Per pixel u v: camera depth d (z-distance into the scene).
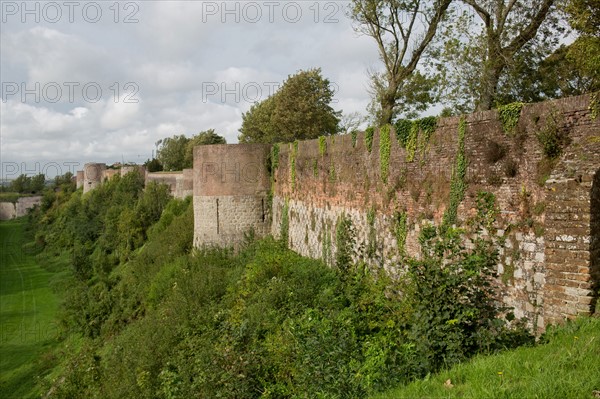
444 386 6.75
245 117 53.91
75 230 59.16
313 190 21.44
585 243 7.84
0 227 95.25
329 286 16.70
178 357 15.96
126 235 46.41
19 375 27.17
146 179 59.25
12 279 51.69
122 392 16.88
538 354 6.93
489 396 5.91
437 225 12.08
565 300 8.09
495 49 20.19
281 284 17.86
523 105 9.73
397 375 8.01
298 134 41.75
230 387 11.41
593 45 14.28
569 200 8.08
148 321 22.50
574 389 5.66
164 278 27.41
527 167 9.55
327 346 9.57
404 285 11.80
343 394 8.23
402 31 24.06
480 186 10.71
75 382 21.83
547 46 20.17
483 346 7.86
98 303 31.38
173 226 35.81
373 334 11.70
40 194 119.25
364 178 16.30
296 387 10.85
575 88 20.08
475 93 21.50
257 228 28.11
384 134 14.83
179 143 83.25
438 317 8.01
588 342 6.75
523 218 9.50
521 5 19.95
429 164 12.57
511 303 9.56
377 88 25.55
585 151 8.36
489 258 8.47
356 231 16.83
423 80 24.73
